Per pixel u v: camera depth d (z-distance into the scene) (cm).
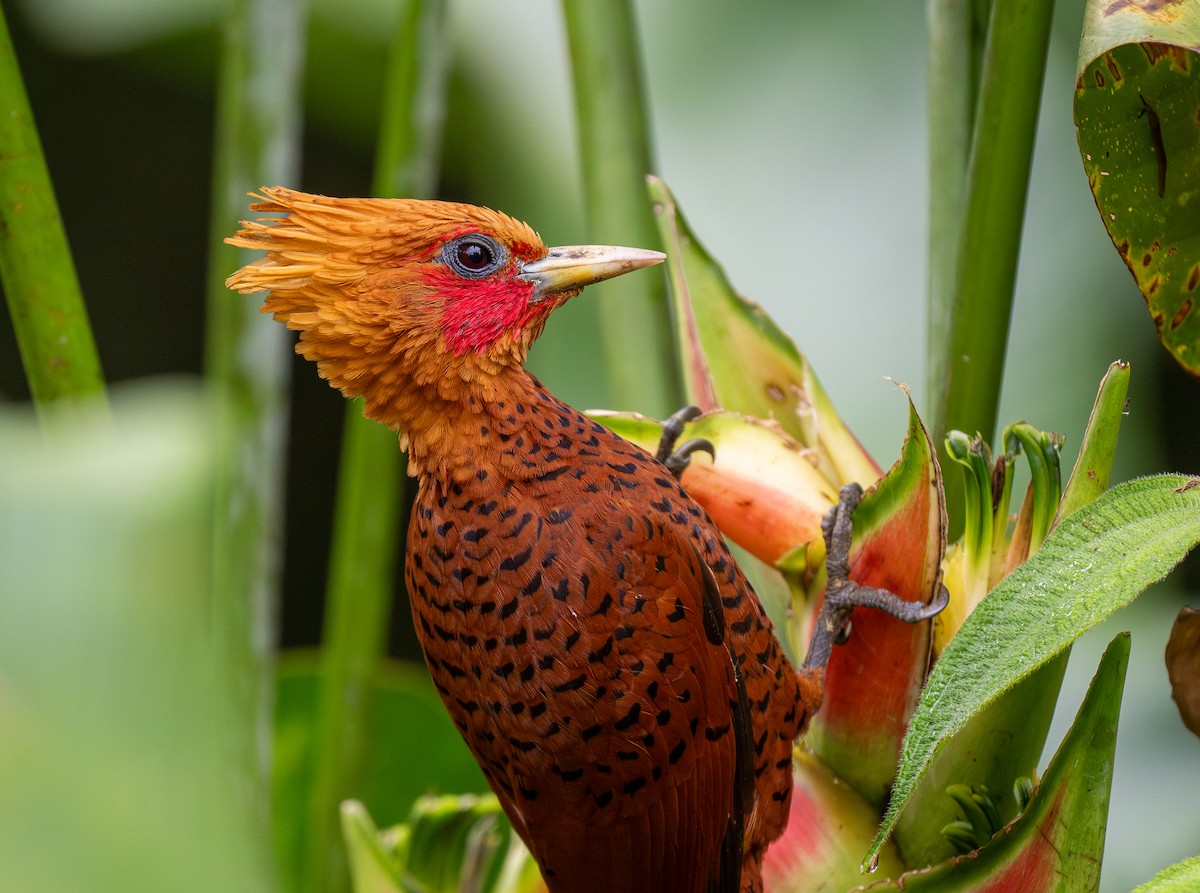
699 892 321
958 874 317
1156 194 316
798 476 321
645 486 320
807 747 321
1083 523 312
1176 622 317
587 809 320
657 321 323
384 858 322
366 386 320
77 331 319
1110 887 331
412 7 321
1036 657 312
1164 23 313
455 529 319
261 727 318
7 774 185
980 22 321
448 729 332
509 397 320
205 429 204
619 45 322
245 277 319
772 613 325
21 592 187
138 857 190
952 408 319
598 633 319
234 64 320
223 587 317
